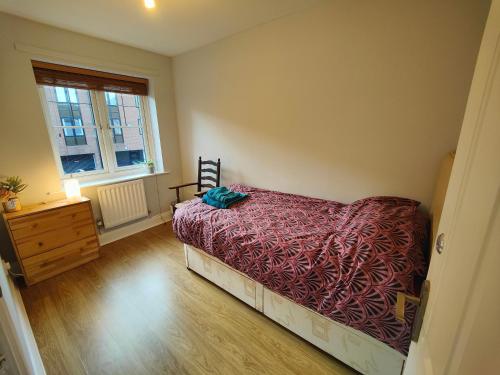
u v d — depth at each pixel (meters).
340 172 2.16
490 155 0.37
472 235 0.40
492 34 0.41
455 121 1.58
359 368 1.25
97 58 2.56
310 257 1.34
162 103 3.27
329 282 1.22
